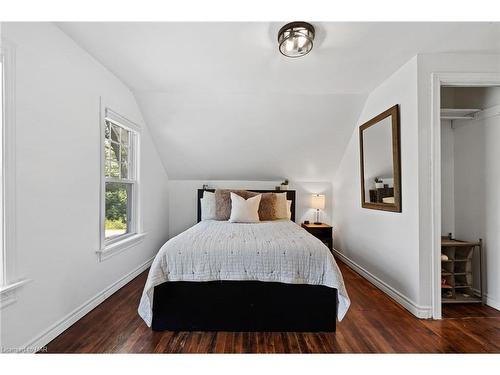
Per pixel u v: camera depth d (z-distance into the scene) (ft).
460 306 7.65
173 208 14.21
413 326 6.40
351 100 10.29
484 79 6.89
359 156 10.91
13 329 4.72
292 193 13.99
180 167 13.46
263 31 5.90
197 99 10.19
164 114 10.73
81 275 6.66
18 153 4.83
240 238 6.97
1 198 4.55
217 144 12.26
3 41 4.55
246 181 14.33
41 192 5.37
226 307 6.17
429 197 6.88
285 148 12.52
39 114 5.34
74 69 6.43
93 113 7.23
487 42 6.35
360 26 5.66
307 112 10.81
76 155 6.50
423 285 6.82
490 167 7.77
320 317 6.14
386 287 8.50
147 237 11.10
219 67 7.76
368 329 6.25
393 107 7.95
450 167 9.19
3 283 4.55
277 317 6.16
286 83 8.97
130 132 10.12
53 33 5.71
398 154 7.73
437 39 6.20
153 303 6.12
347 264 12.17
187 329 6.13
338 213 13.51
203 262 6.12
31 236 5.11
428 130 6.90
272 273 6.07
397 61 7.35
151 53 6.95
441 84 7.01
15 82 4.78
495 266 7.57
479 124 8.14
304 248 6.26
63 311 6.01
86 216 6.89
